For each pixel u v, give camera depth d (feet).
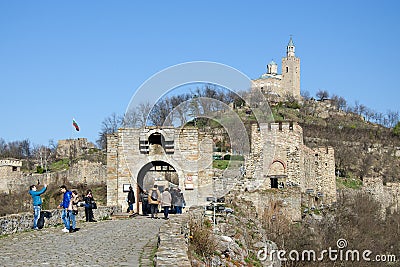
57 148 300.20
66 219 67.10
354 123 388.57
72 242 55.77
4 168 215.92
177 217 54.95
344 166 296.10
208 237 52.60
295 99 414.62
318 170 177.99
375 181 213.87
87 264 41.14
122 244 53.72
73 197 68.95
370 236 131.03
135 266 40.29
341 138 345.92
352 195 182.09
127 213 100.63
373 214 156.87
